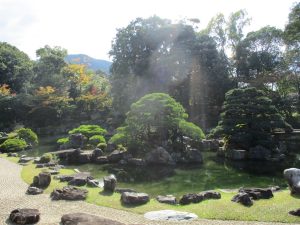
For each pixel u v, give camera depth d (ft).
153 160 76.18
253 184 55.11
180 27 149.69
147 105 81.46
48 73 180.75
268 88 145.38
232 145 87.51
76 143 96.32
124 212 34.81
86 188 45.75
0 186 46.55
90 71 214.90
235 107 87.66
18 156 80.79
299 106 129.29
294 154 86.33
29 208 34.68
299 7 130.11
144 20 155.53
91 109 168.14
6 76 190.08
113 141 82.89
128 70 157.28
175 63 144.66
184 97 144.56
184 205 37.96
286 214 32.27
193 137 83.71
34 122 156.87
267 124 84.64
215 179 59.77
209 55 145.79
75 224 28.66
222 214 32.96
